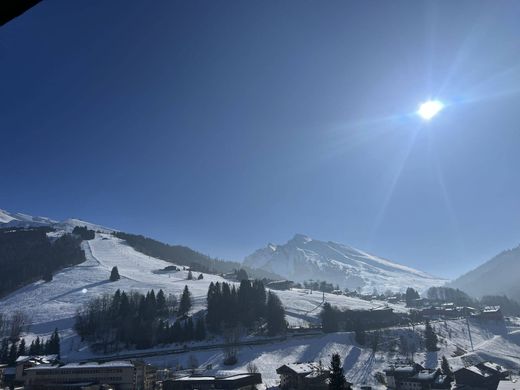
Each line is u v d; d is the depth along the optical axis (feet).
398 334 634.43
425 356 550.77
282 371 416.87
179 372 457.27
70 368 423.23
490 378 421.18
